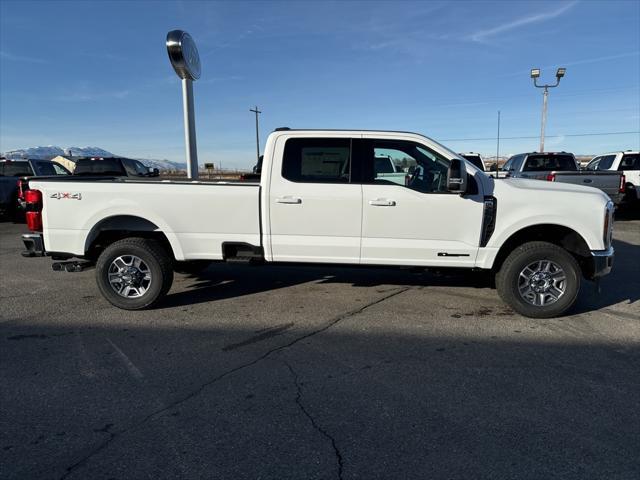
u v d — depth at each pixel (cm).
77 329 464
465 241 495
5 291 610
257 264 526
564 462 254
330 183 501
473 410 309
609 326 468
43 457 260
